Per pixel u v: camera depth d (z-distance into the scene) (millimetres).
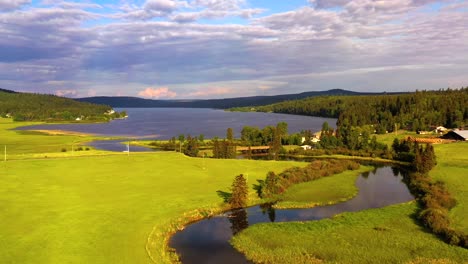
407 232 68938
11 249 57312
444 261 55750
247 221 78625
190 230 72750
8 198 84938
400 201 95188
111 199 87125
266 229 71438
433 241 63938
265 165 138875
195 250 63156
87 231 65938
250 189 102438
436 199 87000
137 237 64250
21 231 64875
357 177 127500
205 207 84562
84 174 113750
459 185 104188
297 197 98000
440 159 144875
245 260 59375
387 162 160375
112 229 67438
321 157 178875
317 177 121062
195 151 185000
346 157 175875
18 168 118875
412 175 121688
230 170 127688
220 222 77750
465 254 58281
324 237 66875
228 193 96875
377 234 67625
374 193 103938
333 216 80625
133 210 79188
